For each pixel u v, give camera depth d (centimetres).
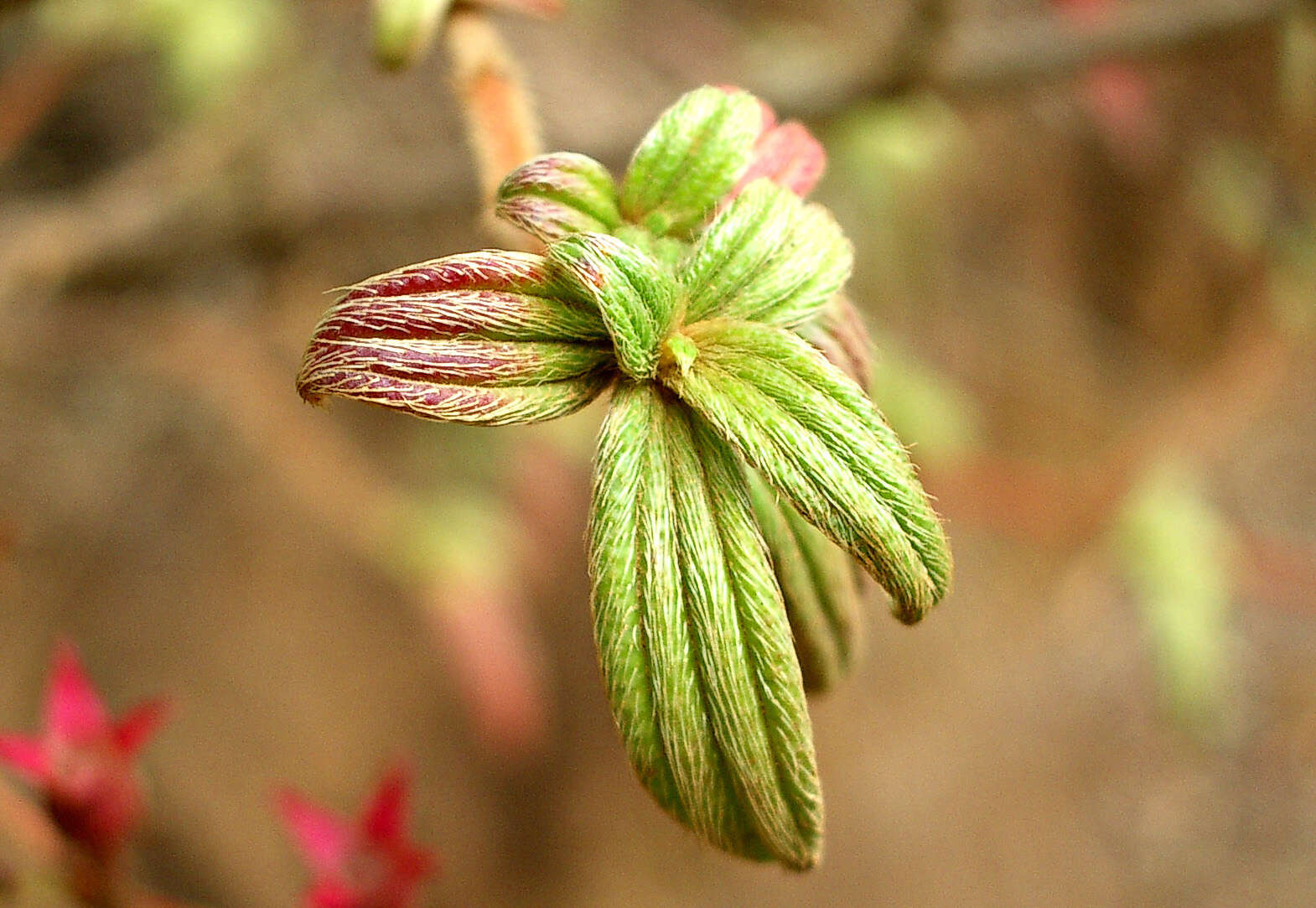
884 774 87
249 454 76
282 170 65
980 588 92
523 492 69
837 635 25
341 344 24
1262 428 98
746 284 24
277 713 73
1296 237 83
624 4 79
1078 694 93
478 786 78
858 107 53
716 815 24
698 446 24
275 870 70
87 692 30
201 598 74
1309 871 92
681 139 25
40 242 62
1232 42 61
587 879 79
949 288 88
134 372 72
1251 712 97
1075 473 78
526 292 24
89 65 69
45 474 73
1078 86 75
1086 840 90
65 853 30
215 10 60
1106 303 92
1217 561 77
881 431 24
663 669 24
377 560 73
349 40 69
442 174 64
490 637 66
